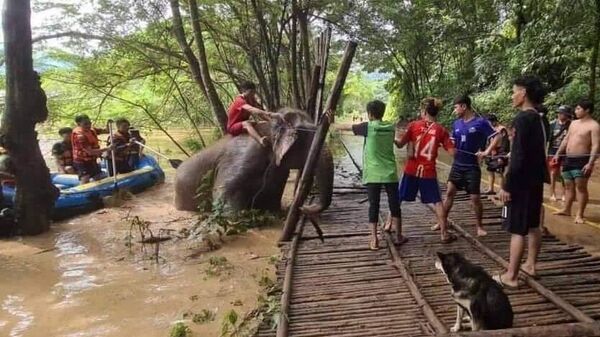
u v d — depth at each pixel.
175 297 5.30
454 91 19.36
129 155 11.14
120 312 4.98
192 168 8.77
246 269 6.05
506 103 14.64
